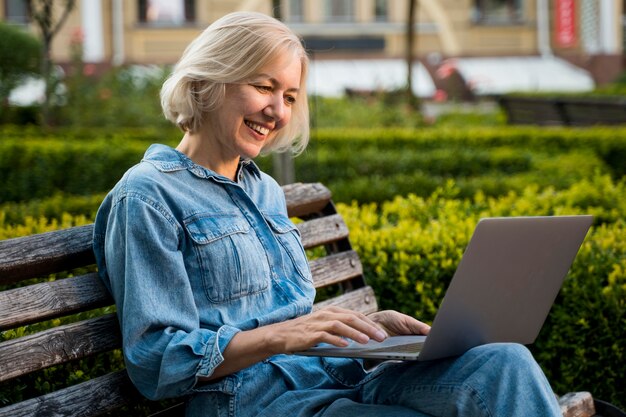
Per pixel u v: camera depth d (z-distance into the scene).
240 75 2.50
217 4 24.23
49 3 11.06
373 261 3.72
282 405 2.42
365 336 2.29
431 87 22.47
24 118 12.78
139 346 2.30
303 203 3.16
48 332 2.35
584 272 3.64
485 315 2.42
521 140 10.74
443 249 3.74
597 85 24.52
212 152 2.60
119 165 8.35
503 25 26.08
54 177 8.21
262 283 2.52
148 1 23.73
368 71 24.64
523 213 4.74
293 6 25.66
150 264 2.34
